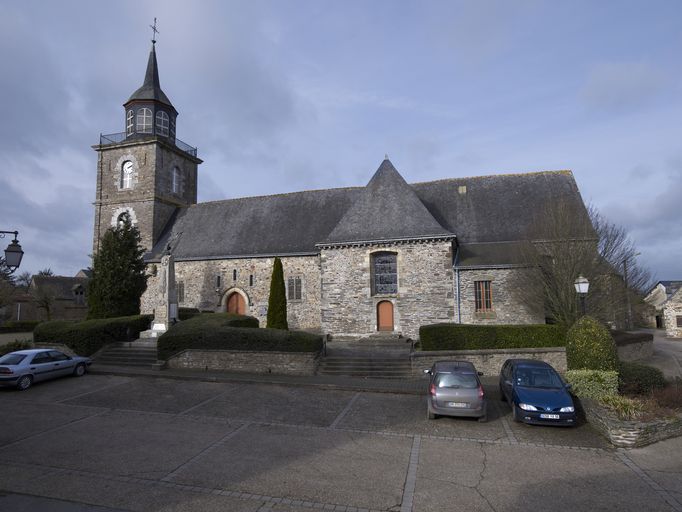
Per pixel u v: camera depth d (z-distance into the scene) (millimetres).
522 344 17594
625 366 13477
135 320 22297
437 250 22453
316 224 28344
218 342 17859
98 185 33062
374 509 6816
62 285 48656
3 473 8062
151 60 34062
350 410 12555
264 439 10102
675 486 7742
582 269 19406
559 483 7816
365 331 22844
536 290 20312
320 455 9094
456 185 28016
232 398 13844
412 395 14242
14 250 11914
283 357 17156
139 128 32781
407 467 8500
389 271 23297
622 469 8500
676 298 38156
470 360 16938
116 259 24688
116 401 13523
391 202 24438
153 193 31531
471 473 8227
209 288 28406
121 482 7695
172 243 29844
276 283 23156
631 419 10234
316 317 26219
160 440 9977
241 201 32000
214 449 9398
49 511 6617
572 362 13430
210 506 6840
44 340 20703
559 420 10750
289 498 7137
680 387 12609
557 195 25609
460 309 22484
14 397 14008
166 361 18203
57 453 9117
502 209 25938
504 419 11773
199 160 36312
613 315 20062
